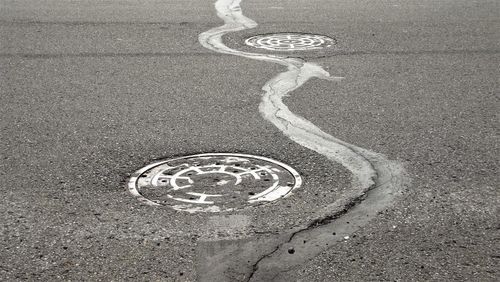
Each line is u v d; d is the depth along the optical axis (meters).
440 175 4.98
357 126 5.95
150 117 6.17
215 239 4.12
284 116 6.20
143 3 11.02
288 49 8.38
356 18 9.95
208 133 5.79
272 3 11.08
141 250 4.01
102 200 4.62
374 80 7.20
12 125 6.00
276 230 4.23
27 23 9.55
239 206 4.52
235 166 5.14
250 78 7.29
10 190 4.77
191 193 4.70
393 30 9.25
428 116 6.17
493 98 6.63
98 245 4.06
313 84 7.09
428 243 4.07
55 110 6.36
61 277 3.73
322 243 4.09
